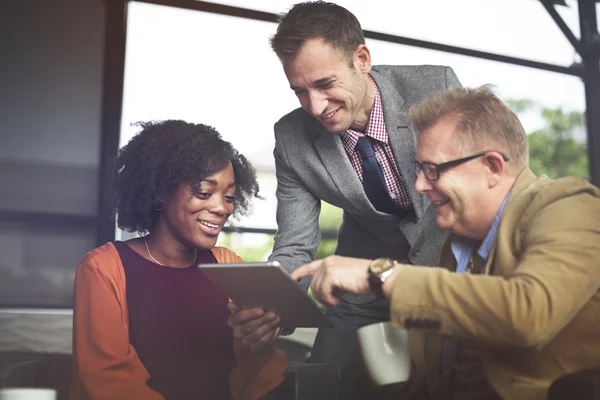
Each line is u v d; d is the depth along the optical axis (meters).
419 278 1.02
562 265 0.96
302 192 1.95
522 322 0.94
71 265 4.64
